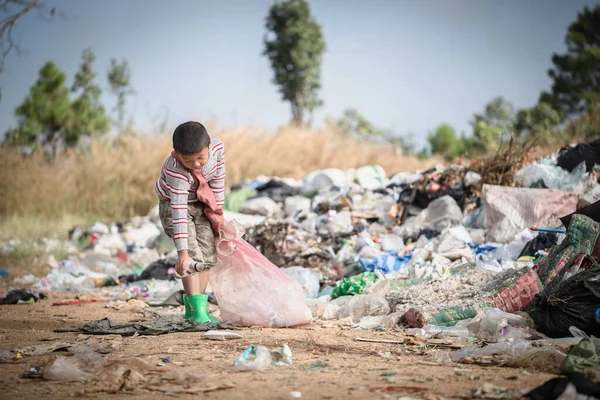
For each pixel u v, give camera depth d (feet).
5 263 75.05
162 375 21.57
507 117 244.83
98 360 23.41
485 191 51.78
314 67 273.95
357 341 28.43
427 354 25.20
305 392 19.25
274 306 32.94
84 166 109.09
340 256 51.16
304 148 112.57
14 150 115.14
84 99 193.67
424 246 49.26
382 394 18.83
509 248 45.60
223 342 27.96
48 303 47.83
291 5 275.80
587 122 94.27
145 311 40.63
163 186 32.48
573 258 32.42
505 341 26.07
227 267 33.76
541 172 56.13
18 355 25.44
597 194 49.73
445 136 271.08
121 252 72.64
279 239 52.01
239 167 106.83
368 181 75.00
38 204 103.14
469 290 34.47
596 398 17.10
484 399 17.78
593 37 251.60
